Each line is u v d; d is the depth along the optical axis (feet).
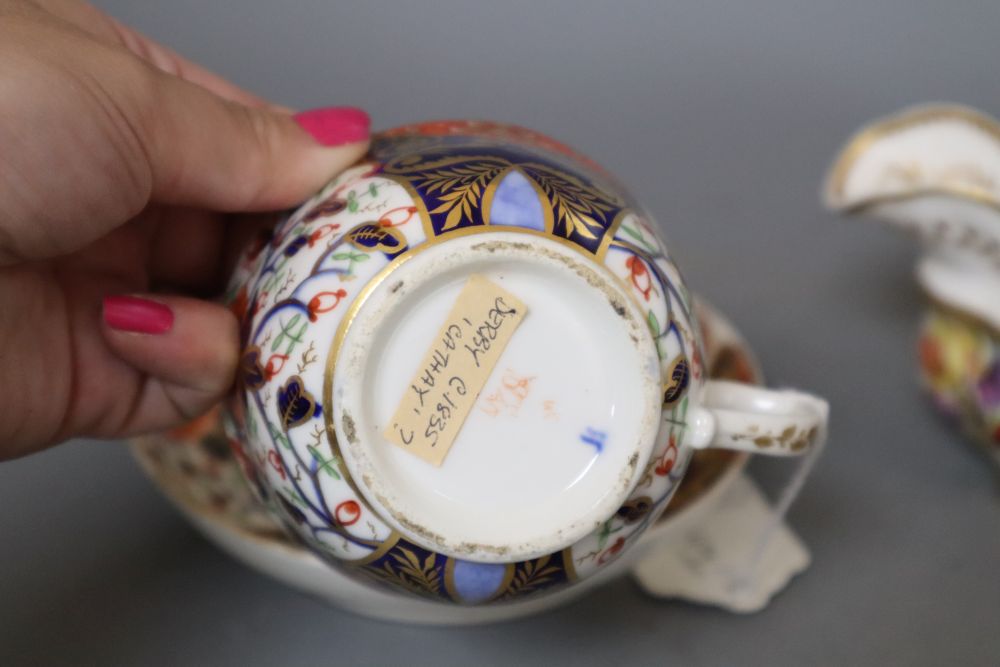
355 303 1.97
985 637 2.88
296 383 2.02
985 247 2.95
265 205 2.35
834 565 3.11
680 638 2.88
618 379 2.05
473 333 2.02
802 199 4.71
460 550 2.01
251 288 2.26
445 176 2.10
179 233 3.04
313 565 2.45
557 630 2.90
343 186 2.23
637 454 2.04
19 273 2.48
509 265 2.01
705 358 2.29
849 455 3.50
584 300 2.02
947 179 3.54
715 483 2.73
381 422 2.01
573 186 2.16
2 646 2.76
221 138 2.26
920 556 3.14
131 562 3.05
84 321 2.68
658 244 2.22
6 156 2.04
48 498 3.26
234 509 2.65
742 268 4.34
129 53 2.21
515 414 2.06
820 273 4.34
